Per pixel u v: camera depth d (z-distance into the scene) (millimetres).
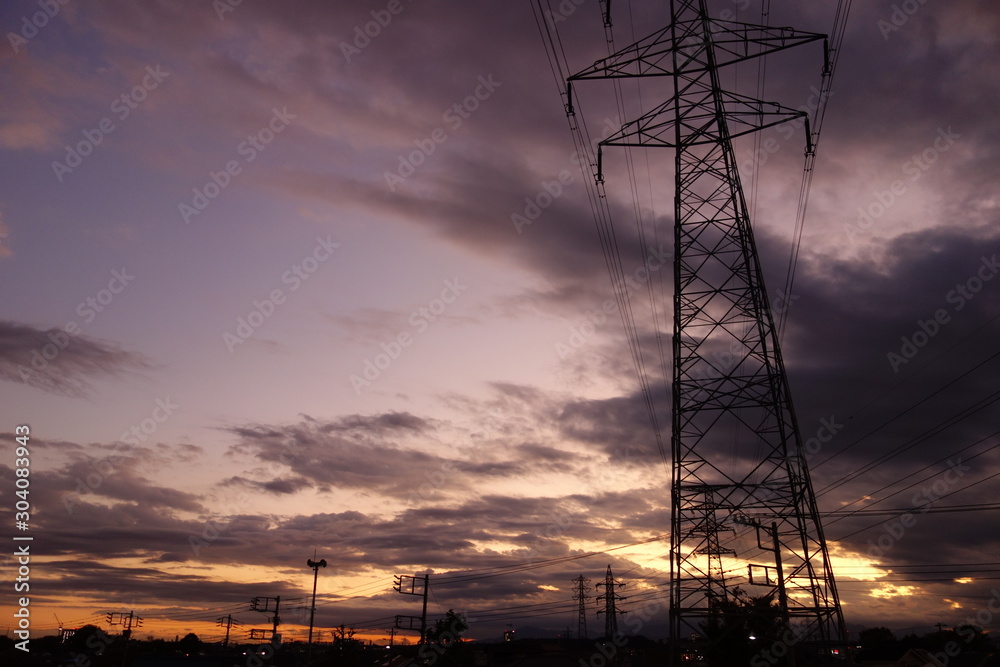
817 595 31172
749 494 33125
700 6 37719
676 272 36969
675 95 37812
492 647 83312
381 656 91625
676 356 35969
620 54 37406
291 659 90312
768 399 33938
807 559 31531
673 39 37906
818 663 30906
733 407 34406
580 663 77125
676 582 33250
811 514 32031
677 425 35156
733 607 32219
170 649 111500
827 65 35062
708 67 37438
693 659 35062
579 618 102562
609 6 35312
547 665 77000
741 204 36500
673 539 33812
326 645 87625
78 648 98250
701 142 37781
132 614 90438
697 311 36188
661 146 38469
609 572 85625
